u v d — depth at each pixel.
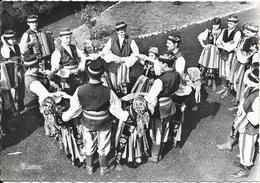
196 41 6.12
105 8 6.62
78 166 4.77
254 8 6.64
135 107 4.24
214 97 5.78
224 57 5.53
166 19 6.46
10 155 4.86
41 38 5.25
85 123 4.24
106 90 4.08
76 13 6.48
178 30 6.15
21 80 5.16
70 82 4.91
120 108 4.23
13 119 5.30
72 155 4.66
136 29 6.11
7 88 5.05
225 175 4.66
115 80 5.29
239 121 4.44
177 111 4.69
